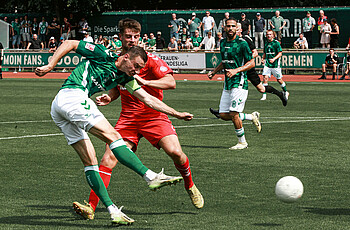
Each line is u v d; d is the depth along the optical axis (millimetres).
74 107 9891
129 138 11375
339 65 49781
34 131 21578
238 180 13500
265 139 19672
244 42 17953
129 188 12781
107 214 10781
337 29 52875
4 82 48625
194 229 9695
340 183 13133
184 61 55469
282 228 9703
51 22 65188
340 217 10383
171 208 11125
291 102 32156
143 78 11250
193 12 58000
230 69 17641
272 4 70250
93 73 10086
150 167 15031
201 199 10945
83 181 13461
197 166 15188
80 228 9828
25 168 14938
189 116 10289
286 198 9758
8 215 10641
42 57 59781
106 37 62062
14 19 65562
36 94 37406
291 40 55531
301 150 17469
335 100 32969
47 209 11070
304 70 51250
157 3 73688
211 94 37469
